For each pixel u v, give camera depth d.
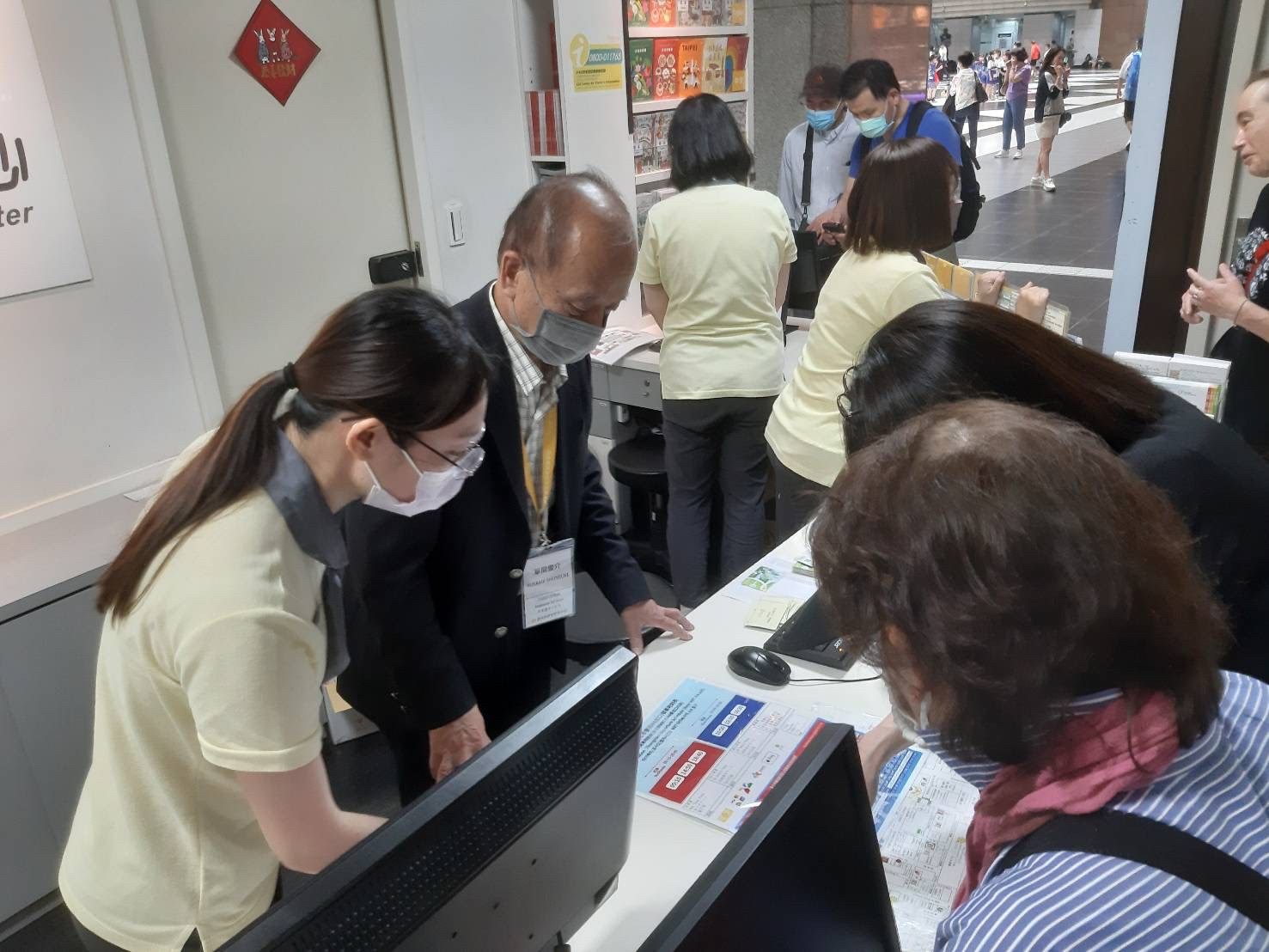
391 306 1.00
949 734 0.60
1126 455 1.08
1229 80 2.65
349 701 1.66
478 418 1.07
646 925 1.11
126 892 1.13
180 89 2.52
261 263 2.79
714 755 1.37
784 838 0.72
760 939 0.70
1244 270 2.31
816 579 0.67
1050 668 0.55
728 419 2.83
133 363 2.47
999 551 0.55
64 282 2.29
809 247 3.22
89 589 2.11
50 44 2.17
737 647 1.64
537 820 0.80
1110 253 6.44
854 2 4.11
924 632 0.58
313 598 1.04
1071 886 0.54
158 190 2.43
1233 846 0.56
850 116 3.71
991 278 2.13
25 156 2.17
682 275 2.69
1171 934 0.52
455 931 0.74
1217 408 1.91
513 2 3.20
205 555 0.95
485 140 3.23
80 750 2.17
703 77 3.84
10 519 2.29
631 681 0.93
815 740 0.80
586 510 1.83
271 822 0.99
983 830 0.69
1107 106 16.42
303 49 2.75
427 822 0.70
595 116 3.31
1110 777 0.57
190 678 0.94
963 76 10.35
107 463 2.46
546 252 1.42
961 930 0.58
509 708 1.72
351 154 2.95
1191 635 0.59
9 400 2.25
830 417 2.19
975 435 0.61
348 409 0.97
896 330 1.11
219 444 1.00
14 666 2.03
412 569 1.42
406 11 2.89
